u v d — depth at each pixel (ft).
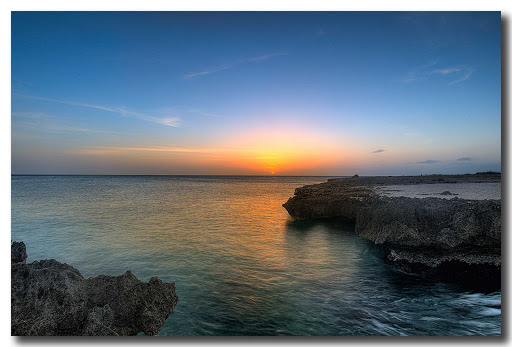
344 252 43.04
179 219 73.72
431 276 33.40
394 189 90.63
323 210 67.26
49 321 19.31
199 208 97.96
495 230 32.76
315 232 57.00
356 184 123.95
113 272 34.55
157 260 39.04
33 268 22.31
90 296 21.76
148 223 67.15
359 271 35.17
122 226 63.00
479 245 33.65
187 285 30.60
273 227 62.95
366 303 26.81
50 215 76.38
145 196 144.36
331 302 26.91
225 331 21.83
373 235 45.37
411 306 26.22
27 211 83.46
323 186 112.37
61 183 268.41
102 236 53.16
